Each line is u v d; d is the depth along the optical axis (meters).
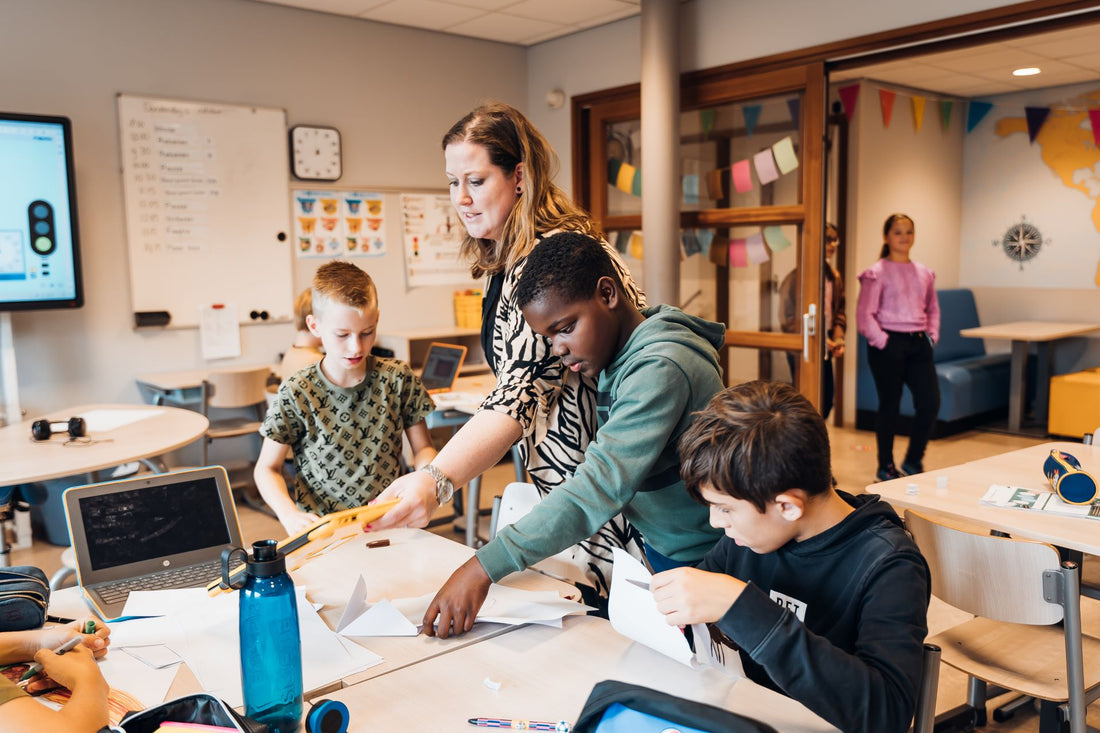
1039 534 1.92
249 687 1.06
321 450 2.14
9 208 3.91
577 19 5.20
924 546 1.89
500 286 1.68
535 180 1.62
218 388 4.28
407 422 2.26
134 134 4.45
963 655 1.92
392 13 5.07
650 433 1.33
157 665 1.25
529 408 1.52
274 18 4.88
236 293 4.86
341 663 1.26
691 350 1.40
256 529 4.20
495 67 5.82
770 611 1.08
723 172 4.67
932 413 4.85
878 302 4.81
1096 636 2.04
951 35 3.74
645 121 4.66
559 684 1.20
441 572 1.67
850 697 1.04
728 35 4.53
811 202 4.30
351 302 2.03
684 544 1.53
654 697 0.98
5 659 1.17
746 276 4.65
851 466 5.21
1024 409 6.54
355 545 1.83
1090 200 6.40
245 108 4.80
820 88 4.20
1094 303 6.44
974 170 7.08
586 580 1.67
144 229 4.52
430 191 5.61
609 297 1.42
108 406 3.59
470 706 1.14
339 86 5.16
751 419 1.16
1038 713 2.39
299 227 5.07
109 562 1.61
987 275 7.09
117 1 4.35
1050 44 5.16
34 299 4.03
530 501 1.92
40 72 4.16
